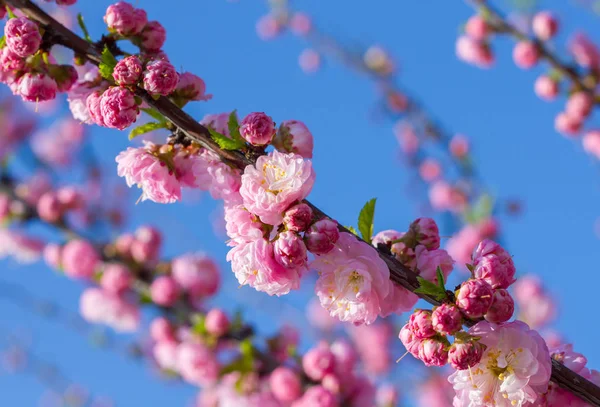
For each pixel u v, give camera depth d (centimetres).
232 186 84
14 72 87
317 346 113
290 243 81
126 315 148
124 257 142
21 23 85
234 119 84
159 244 141
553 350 87
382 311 84
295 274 82
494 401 81
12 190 152
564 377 83
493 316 81
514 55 136
